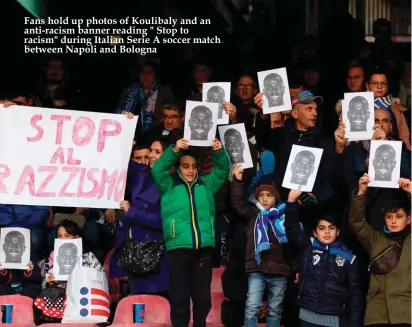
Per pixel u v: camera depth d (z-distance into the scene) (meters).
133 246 12.20
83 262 12.53
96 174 12.82
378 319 11.56
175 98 14.34
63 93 14.82
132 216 12.26
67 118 12.84
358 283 11.61
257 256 11.73
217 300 12.42
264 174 12.66
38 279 12.93
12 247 12.83
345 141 12.23
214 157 11.60
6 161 12.78
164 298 12.18
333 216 11.67
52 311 12.31
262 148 12.88
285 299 12.06
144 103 14.48
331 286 11.59
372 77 13.43
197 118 11.62
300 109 12.52
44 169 12.80
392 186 11.74
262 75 12.38
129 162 12.94
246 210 11.91
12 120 12.80
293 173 11.95
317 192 12.31
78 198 12.80
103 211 13.53
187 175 11.59
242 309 12.16
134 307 12.15
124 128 12.88
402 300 11.52
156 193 12.30
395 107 13.69
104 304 12.19
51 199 12.78
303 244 11.72
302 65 14.40
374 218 12.15
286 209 11.73
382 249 11.62
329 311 11.56
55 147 12.82
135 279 12.29
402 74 14.82
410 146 13.55
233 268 12.08
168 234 11.44
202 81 14.63
